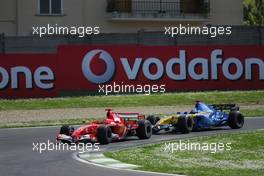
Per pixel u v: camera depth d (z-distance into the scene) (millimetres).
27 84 72625
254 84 79750
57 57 73562
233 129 51062
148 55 75938
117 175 28625
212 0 93438
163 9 91188
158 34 77312
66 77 73750
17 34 86000
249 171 30375
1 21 85625
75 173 29312
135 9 89812
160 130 50688
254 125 54062
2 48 72750
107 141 41594
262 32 80812
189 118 48156
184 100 72375
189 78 77250
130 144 41875
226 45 78812
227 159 34906
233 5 94562
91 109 66750
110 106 68688
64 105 68875
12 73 72312
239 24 94938
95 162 33312
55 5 87312
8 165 32281
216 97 74500
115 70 75000
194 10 92875
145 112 64125
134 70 75438
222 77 78500
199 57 77625
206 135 46469
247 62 79562
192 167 31703
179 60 76875
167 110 65938
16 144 42000
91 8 88250
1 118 60719
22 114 63375
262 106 70938
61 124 56125
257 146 40375
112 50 74875
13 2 85938
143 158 35000
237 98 74562
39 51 73375
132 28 90250
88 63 74375
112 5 88625
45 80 73188
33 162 33375
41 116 61969
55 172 29672
